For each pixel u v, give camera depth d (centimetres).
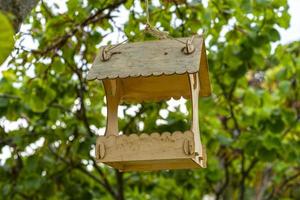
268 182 660
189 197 632
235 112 523
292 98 548
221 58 439
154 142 221
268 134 439
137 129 447
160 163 239
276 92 582
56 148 484
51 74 422
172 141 220
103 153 223
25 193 496
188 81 248
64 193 510
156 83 259
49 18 381
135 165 243
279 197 679
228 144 490
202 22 379
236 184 671
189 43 232
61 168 488
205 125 520
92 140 412
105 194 588
